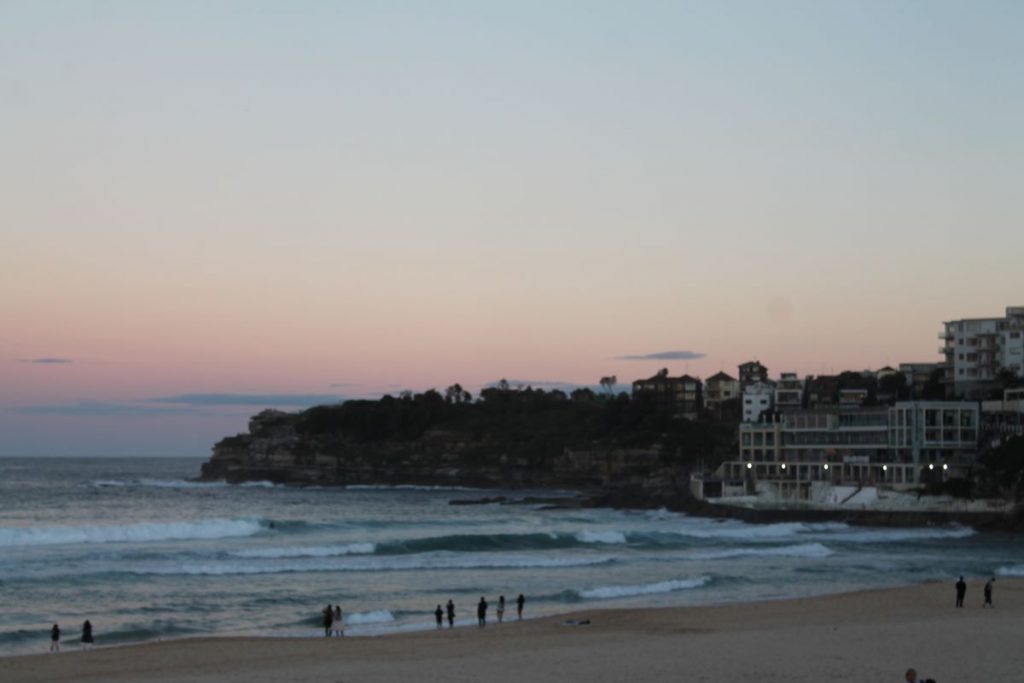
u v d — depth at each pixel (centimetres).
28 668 4862
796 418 17662
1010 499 14075
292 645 5488
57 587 7775
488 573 9100
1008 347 19788
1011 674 4188
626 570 9462
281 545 11031
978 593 7675
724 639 5331
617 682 4144
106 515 18138
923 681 3666
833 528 14450
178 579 8369
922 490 14712
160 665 4900
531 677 4275
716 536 13262
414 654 5034
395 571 9162
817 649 4922
